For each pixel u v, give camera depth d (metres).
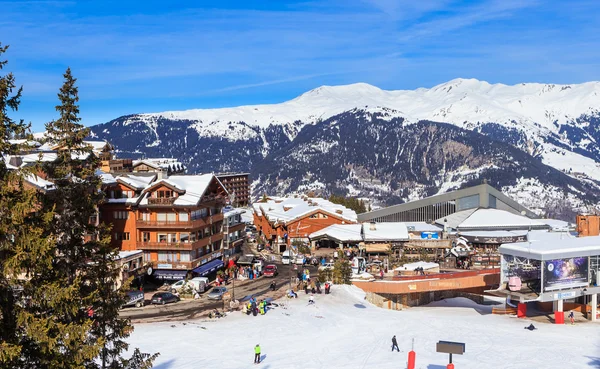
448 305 98.31
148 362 36.56
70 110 34.00
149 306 77.06
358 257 114.75
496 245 133.88
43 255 28.39
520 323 79.62
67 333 29.62
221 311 74.62
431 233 134.25
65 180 33.62
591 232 100.75
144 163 197.62
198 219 93.94
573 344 66.75
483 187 164.25
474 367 56.44
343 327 71.31
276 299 83.38
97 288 34.56
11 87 28.77
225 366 52.69
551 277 80.62
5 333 28.58
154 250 91.88
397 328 72.19
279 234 144.25
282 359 56.06
